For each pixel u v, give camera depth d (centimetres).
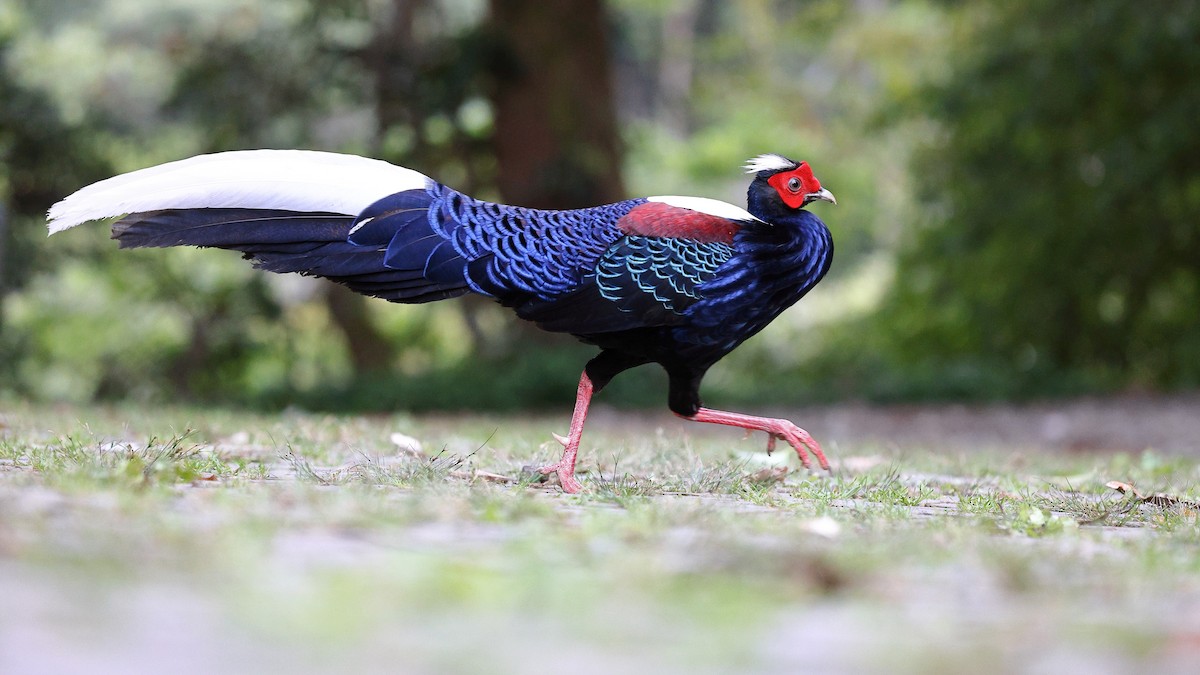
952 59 2502
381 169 651
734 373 2734
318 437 901
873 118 2625
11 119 2473
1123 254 2350
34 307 3067
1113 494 724
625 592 334
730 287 654
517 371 2328
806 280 673
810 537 446
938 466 909
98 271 2820
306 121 2798
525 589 334
